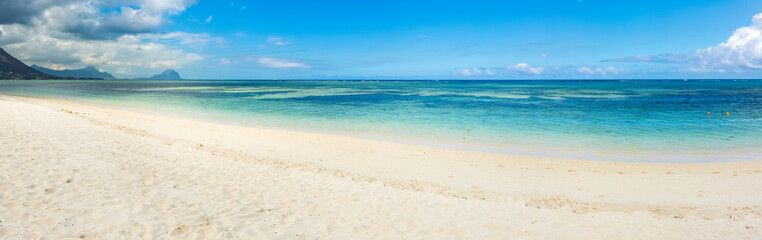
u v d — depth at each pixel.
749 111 28.61
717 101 39.81
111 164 8.45
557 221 6.41
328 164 11.27
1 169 7.21
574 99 44.12
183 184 7.48
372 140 15.90
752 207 7.52
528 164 11.62
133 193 6.51
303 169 9.97
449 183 9.41
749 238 5.68
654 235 5.80
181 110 29.94
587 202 7.93
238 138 15.52
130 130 15.36
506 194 8.48
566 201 7.96
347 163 11.49
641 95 53.16
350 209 6.75
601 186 9.27
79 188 6.53
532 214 6.80
